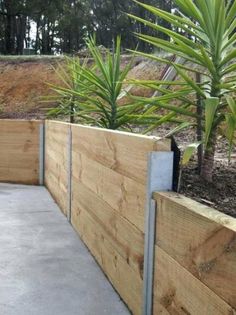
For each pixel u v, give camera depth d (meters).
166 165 1.46
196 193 1.72
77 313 1.77
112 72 3.29
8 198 4.18
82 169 2.76
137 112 3.26
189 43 1.81
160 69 6.44
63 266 2.31
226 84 1.78
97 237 2.35
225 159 2.52
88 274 2.20
